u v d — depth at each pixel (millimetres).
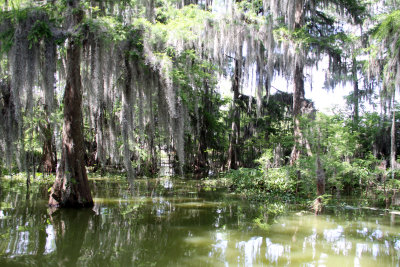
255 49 16359
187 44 12914
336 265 5234
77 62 9203
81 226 7469
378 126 16859
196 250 5902
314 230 7477
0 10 7430
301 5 16219
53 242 6250
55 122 9758
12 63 7449
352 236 7004
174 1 15492
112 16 9445
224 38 15000
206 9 17984
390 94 10969
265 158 14547
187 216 8734
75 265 5102
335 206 10758
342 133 12141
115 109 13203
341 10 17094
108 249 5902
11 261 5184
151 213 9023
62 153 9555
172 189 14750
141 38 8867
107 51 8531
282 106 22734
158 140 18078
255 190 13742
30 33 7219
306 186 11258
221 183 17266
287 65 15867
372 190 14328
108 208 9578
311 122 10898
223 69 17703
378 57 13969
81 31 8180
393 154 10875
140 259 5430
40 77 9352
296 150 14734
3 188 13617
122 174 20406
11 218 8109
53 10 8289
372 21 18219
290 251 5949
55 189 9602
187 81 10500
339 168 11117
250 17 15477
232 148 22000
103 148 11953
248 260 5426
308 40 15320
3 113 9664
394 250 6086
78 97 9469
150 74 9258
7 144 9570
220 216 8812
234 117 22406
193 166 22078
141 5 11297
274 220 8469
